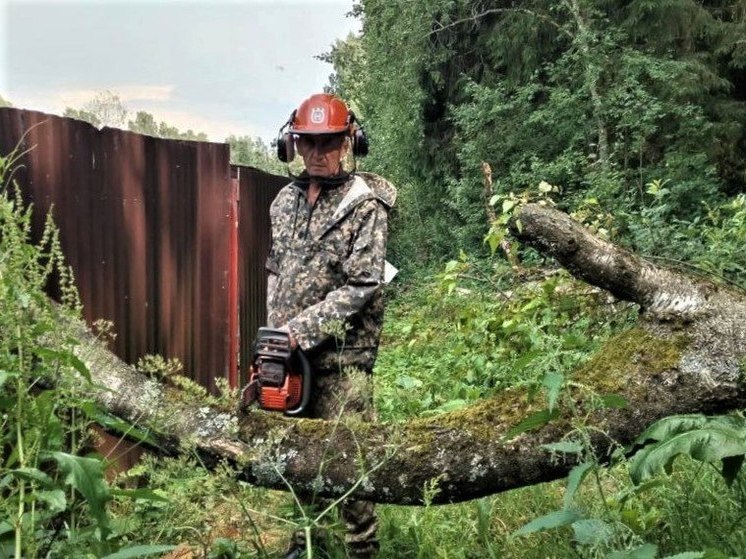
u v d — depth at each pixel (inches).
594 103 406.3
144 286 153.7
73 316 76.5
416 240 575.2
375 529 108.6
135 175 150.6
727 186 439.2
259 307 247.6
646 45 449.1
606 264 96.3
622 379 90.8
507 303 162.6
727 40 437.7
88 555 68.6
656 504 105.6
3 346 66.8
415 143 569.3
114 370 92.4
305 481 93.6
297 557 100.5
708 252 184.1
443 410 170.1
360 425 95.9
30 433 64.5
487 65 533.3
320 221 112.1
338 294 105.7
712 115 438.3
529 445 89.9
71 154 129.6
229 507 101.6
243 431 95.1
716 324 90.8
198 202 177.8
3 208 71.1
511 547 103.0
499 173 473.7
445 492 92.8
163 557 95.2
